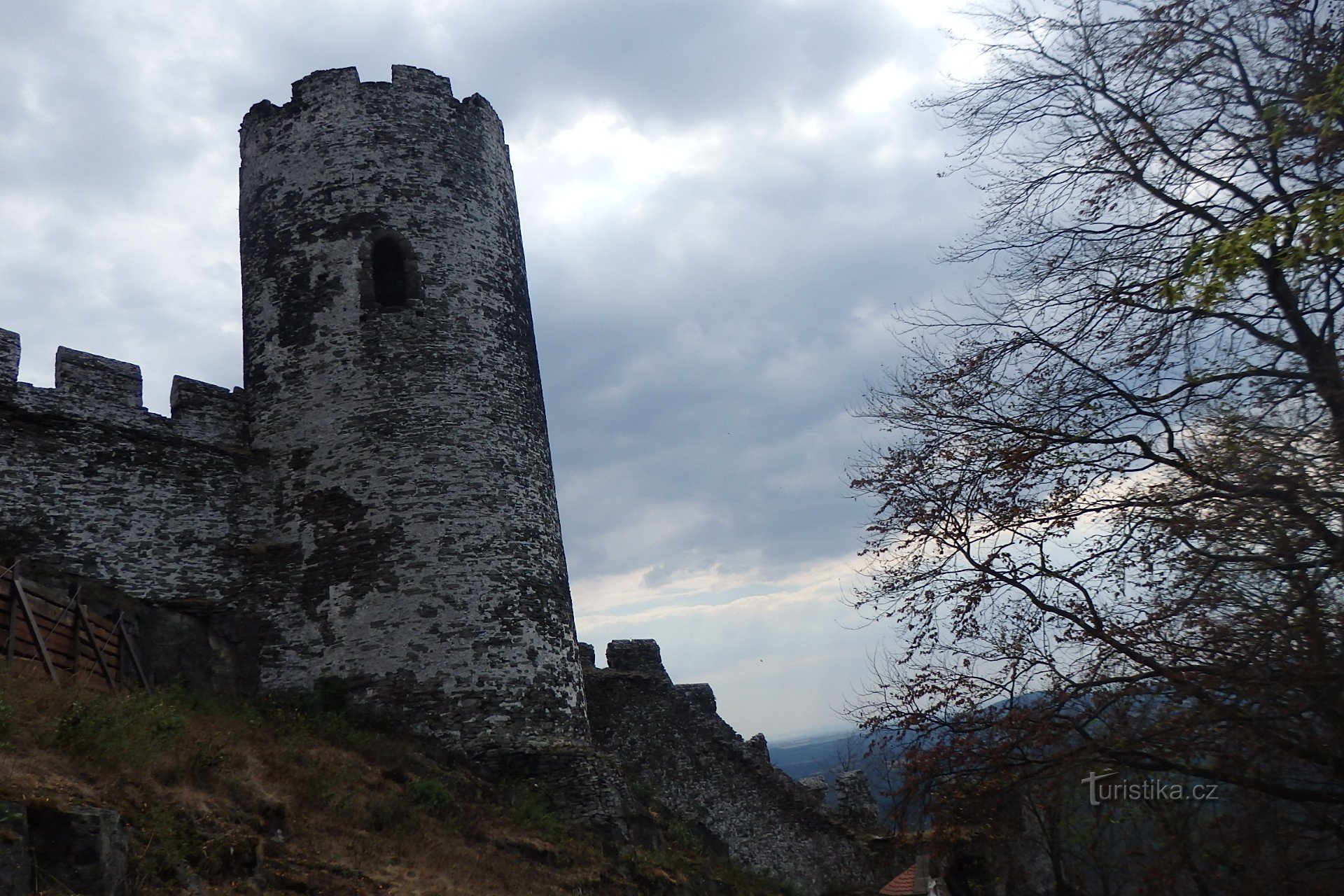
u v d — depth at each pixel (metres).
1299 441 10.45
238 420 20.27
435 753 17.61
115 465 17.95
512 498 20.20
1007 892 17.19
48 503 16.97
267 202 21.73
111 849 9.21
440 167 22.11
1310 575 10.64
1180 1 11.40
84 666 15.02
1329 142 10.15
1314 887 11.60
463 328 21.05
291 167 21.72
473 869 13.83
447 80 23.05
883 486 12.71
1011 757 11.45
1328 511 10.31
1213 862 12.30
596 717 22.14
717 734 24.31
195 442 19.14
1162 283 10.38
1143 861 12.75
